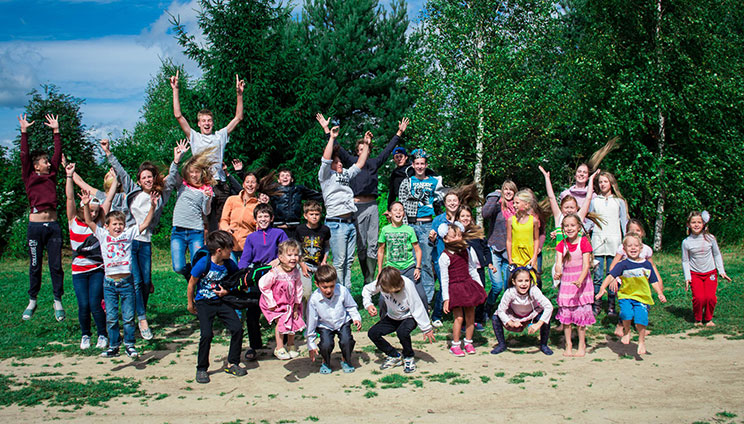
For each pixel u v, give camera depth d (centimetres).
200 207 748
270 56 2050
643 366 586
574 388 518
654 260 1369
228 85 2025
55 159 775
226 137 822
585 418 442
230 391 530
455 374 567
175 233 738
